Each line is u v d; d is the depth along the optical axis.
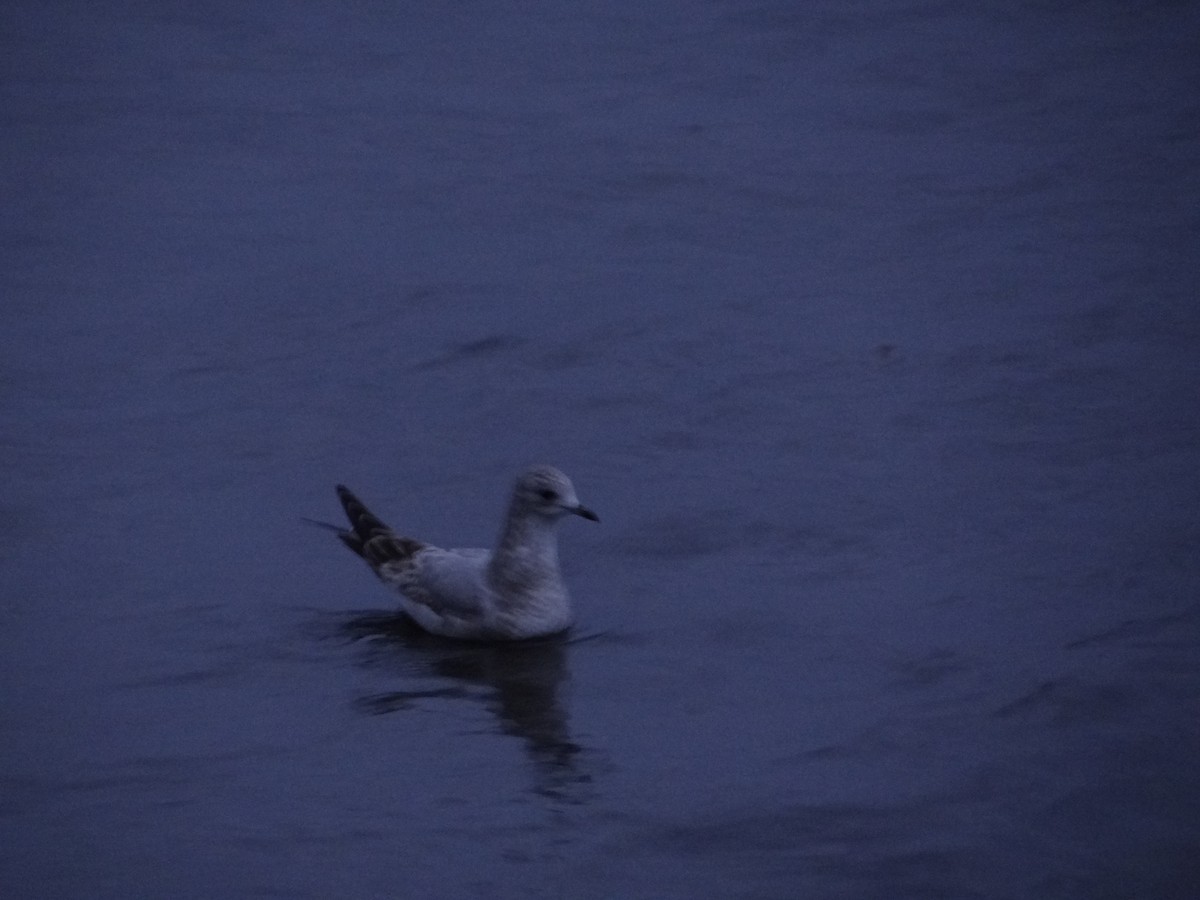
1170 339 19.66
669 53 31.45
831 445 17.48
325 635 14.38
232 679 13.63
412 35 32.94
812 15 33.09
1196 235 22.70
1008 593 14.38
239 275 22.73
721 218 24.22
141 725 12.91
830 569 15.03
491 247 23.45
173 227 24.42
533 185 25.62
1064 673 13.05
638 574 15.20
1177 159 25.47
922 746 12.23
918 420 17.94
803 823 11.39
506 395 19.06
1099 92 28.41
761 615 14.32
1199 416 17.66
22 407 18.97
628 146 27.05
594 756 12.35
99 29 33.69
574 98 29.36
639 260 22.84
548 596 14.13
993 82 29.20
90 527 16.20
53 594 14.96
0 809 11.77
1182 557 14.78
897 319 20.62
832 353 19.77
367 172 26.41
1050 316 20.47
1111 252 22.33
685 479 16.89
